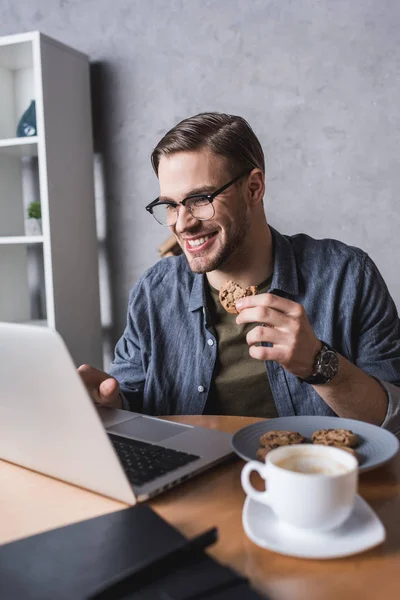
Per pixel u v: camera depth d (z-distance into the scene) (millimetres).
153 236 2768
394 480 796
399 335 1404
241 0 2518
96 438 711
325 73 2412
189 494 770
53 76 2516
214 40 2580
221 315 1396
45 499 770
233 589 514
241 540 647
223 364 1383
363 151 2389
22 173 2951
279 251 1402
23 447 848
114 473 723
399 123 2328
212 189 1245
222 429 1055
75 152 2664
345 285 1392
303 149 2477
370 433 885
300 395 1330
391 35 2303
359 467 753
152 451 885
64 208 2611
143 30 2699
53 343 683
